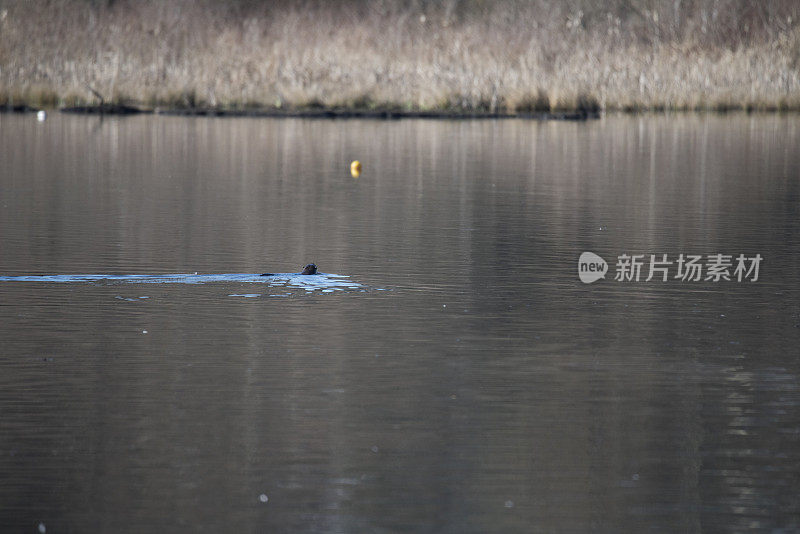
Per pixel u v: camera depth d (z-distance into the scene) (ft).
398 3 640.17
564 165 341.62
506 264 191.42
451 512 92.94
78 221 230.07
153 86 522.06
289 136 420.77
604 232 223.10
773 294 171.22
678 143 408.05
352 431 109.60
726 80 550.77
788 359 135.03
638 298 167.94
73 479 98.63
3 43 522.47
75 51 528.22
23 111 503.20
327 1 647.15
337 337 142.82
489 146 394.52
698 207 257.34
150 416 113.19
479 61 538.88
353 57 538.06
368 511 92.94
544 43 551.18
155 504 94.17
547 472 100.53
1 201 255.91
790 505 94.48
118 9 569.23
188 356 133.80
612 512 93.15
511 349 138.31
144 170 319.88
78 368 128.67
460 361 132.67
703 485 98.12
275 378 125.39
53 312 154.61
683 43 587.68
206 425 110.93
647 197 273.54
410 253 200.03
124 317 152.25
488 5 637.30
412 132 440.86
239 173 317.42
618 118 512.22
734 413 115.34
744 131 455.63
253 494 95.91
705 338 144.66
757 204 262.06
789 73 552.00
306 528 90.12
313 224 230.27
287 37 547.49
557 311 158.92
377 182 300.40
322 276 179.83
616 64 549.13
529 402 118.42
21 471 100.12
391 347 138.62
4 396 118.83
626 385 124.16
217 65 529.04
